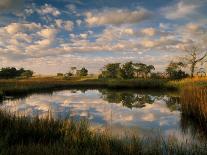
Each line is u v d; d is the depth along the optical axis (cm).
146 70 6856
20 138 911
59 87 5219
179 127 1386
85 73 9250
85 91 4319
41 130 978
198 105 1541
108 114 1817
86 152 741
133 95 3491
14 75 7919
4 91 3328
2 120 1047
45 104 2412
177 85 4656
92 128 1270
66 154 720
